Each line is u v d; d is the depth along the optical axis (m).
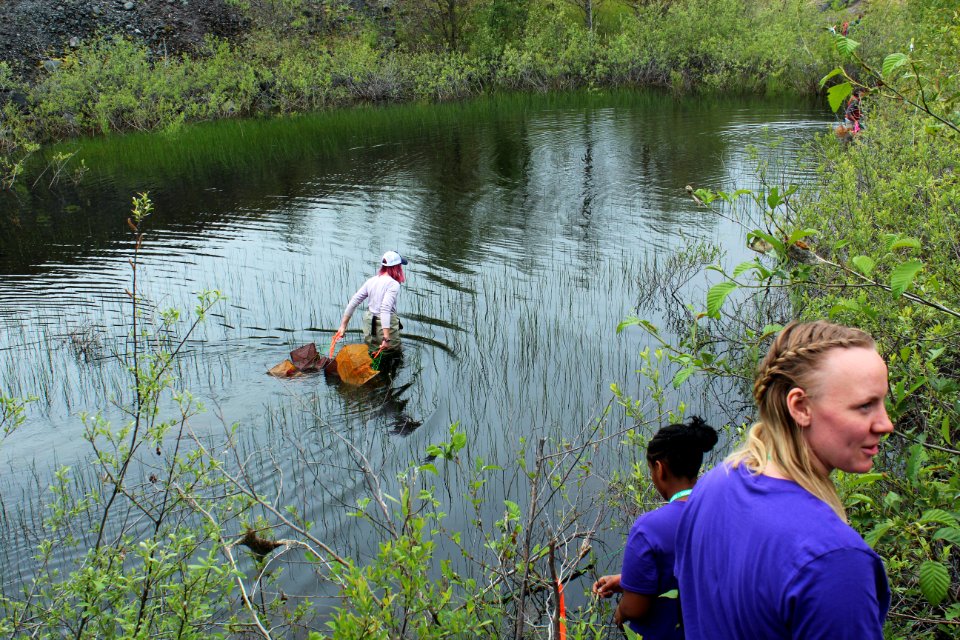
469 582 3.63
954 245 5.95
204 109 32.50
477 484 3.82
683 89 35.03
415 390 9.11
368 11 41.56
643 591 3.02
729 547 1.73
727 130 24.20
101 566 4.52
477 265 13.48
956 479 3.31
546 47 39.06
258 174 21.84
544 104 33.25
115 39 33.78
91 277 13.68
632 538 3.06
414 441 7.97
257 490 7.12
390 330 10.09
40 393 9.33
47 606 5.14
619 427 7.89
